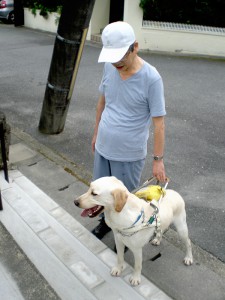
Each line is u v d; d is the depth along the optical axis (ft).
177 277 9.80
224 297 9.23
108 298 8.91
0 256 10.24
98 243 10.68
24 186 13.35
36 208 12.09
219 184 14.85
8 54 35.78
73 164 15.79
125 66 8.27
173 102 24.45
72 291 9.08
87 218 12.08
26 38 44.19
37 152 16.52
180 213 9.49
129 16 37.68
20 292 9.17
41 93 24.95
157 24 38.55
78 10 15.29
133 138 9.12
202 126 20.76
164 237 11.44
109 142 9.31
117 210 7.69
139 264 9.05
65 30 15.83
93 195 7.79
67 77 16.96
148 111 8.98
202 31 38.04
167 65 34.22
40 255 10.18
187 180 15.07
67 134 18.72
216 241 11.46
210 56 38.63
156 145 9.05
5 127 13.76
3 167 14.32
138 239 8.44
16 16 52.54
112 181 7.93
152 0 37.83
